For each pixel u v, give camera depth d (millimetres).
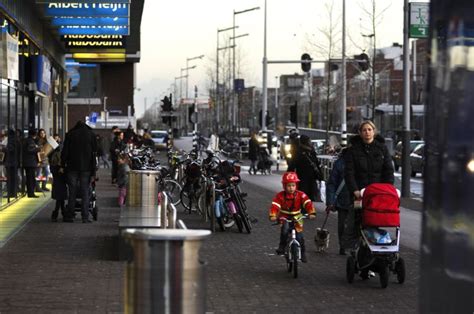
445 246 5285
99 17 28594
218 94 93250
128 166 24078
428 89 5500
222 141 71062
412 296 11227
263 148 48312
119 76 85188
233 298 10961
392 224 11594
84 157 19812
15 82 25344
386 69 129375
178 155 32844
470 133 5125
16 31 25453
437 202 5359
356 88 127875
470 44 5133
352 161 12961
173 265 6301
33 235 17438
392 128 75875
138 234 6332
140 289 6324
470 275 5074
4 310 9859
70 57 49938
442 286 5297
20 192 27031
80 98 81938
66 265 13406
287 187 13000
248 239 17656
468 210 5125
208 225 20297
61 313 9711
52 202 25750
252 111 137125
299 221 13008
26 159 27078
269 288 11773
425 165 5512
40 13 29297
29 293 10984
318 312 10086
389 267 12234
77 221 20281
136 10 37188
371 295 11281
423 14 27609
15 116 25422
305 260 13016
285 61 55406
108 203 25844
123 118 75062
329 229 19609
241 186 36375
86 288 11391
